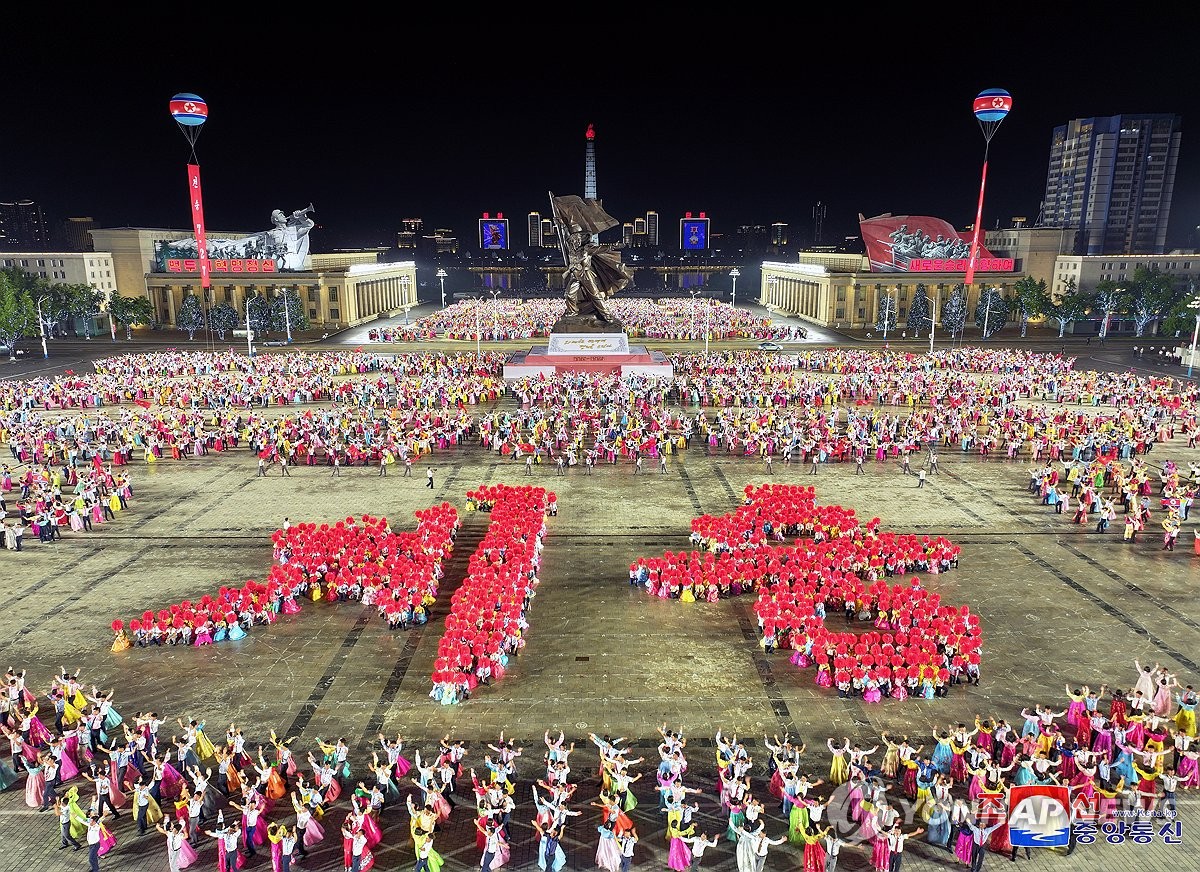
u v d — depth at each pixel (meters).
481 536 46.00
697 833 23.36
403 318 172.25
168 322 156.38
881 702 30.02
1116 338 136.75
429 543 41.09
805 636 32.47
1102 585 39.50
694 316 150.38
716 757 26.27
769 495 48.84
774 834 23.42
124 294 157.38
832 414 71.69
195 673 32.06
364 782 25.66
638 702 30.05
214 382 84.62
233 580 40.47
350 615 37.16
